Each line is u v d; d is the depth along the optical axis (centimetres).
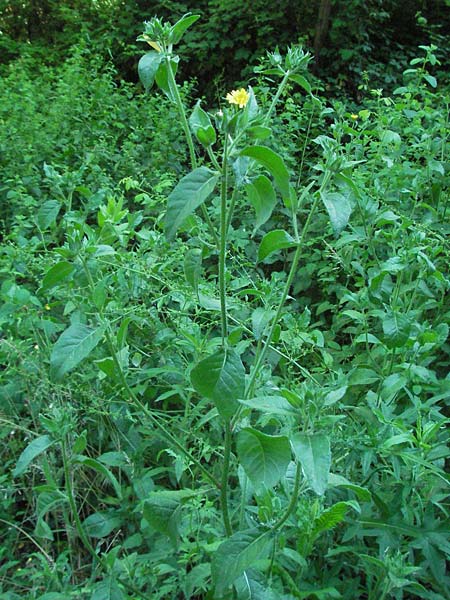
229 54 954
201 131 168
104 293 200
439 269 352
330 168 193
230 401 174
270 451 163
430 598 222
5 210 476
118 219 251
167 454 299
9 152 505
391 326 250
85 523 272
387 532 225
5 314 297
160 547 250
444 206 400
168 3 1019
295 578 221
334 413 273
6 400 309
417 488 248
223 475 201
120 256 292
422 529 224
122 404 301
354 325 413
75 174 252
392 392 253
